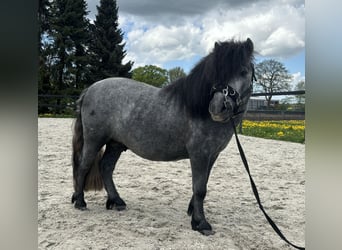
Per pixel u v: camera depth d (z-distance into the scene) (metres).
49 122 15.41
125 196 4.62
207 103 3.18
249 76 3.19
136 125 3.55
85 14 31.08
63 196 4.49
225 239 3.20
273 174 6.26
